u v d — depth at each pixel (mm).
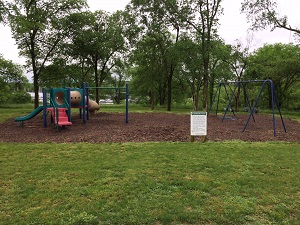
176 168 5688
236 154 7023
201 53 20719
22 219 3494
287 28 19688
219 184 4777
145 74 26734
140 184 4719
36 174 5250
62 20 22922
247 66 28859
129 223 3441
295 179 5102
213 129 11867
